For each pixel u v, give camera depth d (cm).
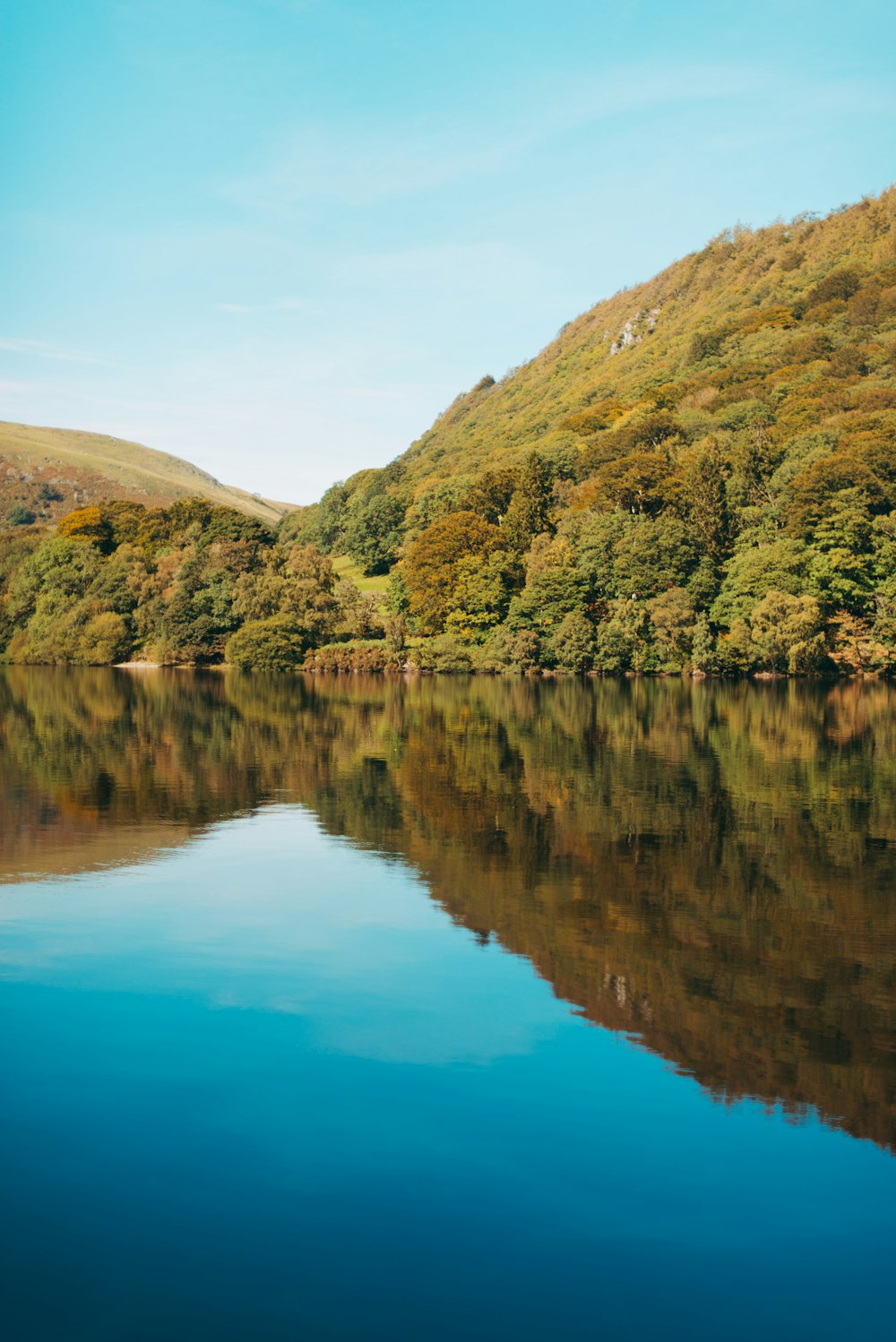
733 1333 725
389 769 3350
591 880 1911
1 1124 979
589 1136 970
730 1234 832
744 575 9562
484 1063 1118
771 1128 991
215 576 11138
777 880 1920
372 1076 1085
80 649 10950
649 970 1420
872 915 1695
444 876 1930
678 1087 1071
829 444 11456
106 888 1828
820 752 3878
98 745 3944
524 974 1398
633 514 10812
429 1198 873
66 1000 1286
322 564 11275
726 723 5084
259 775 3188
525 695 7156
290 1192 877
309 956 1459
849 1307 751
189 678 9169
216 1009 1261
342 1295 758
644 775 3241
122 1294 757
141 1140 958
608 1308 746
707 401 17775
